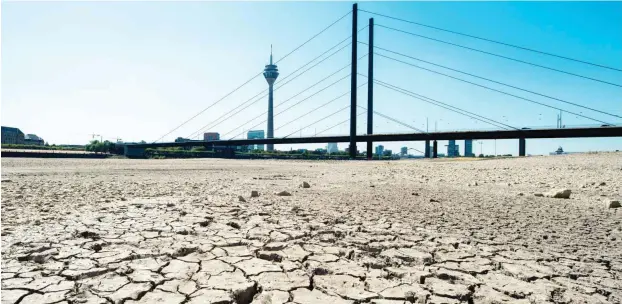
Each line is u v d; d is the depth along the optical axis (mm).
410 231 4477
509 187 10977
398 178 14617
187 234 4074
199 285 2570
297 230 4363
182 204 6195
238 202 6648
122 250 3361
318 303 2326
